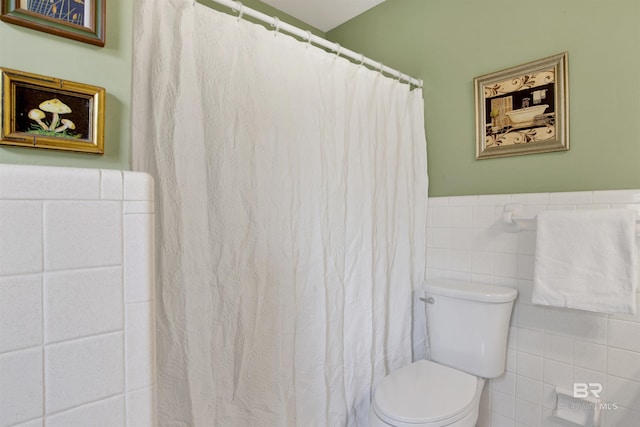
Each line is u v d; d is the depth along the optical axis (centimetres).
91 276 61
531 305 144
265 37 122
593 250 118
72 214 59
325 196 141
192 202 104
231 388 115
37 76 61
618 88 124
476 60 163
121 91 73
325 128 142
